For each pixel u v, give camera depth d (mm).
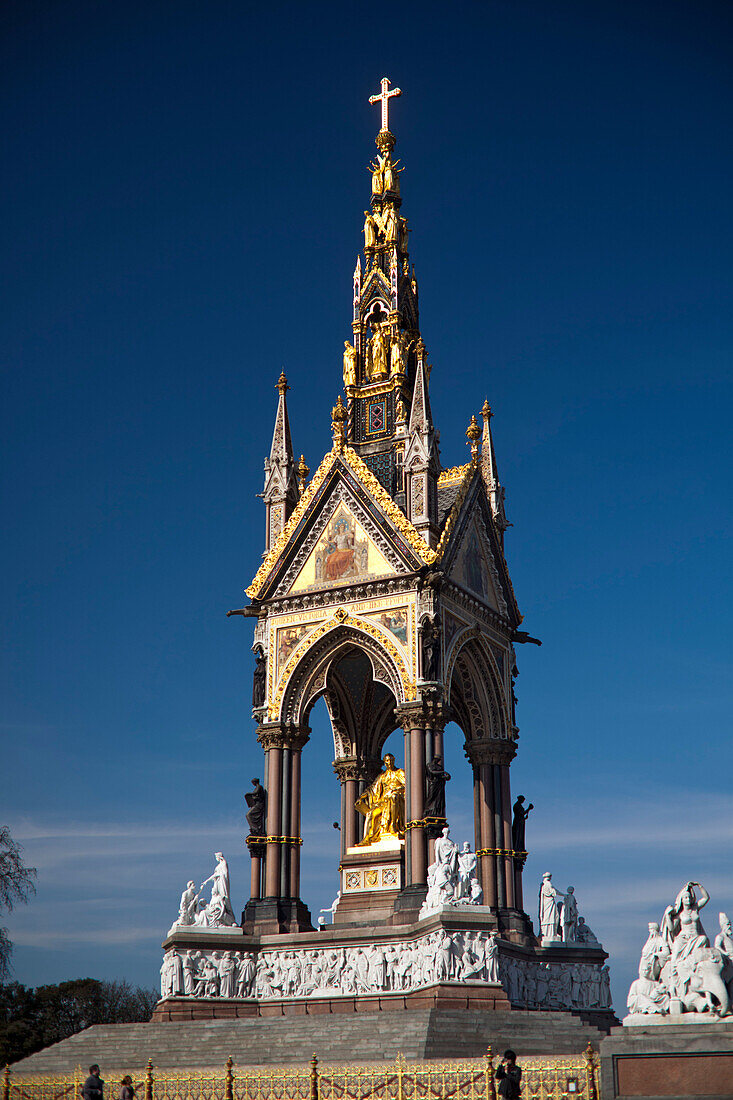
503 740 80812
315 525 79062
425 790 71562
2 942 91312
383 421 84750
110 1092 52062
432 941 64875
